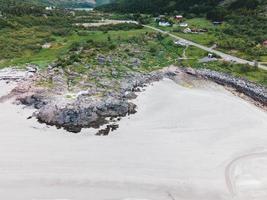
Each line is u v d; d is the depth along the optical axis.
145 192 69.81
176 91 119.12
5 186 71.06
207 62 145.50
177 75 134.62
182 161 78.88
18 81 125.06
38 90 113.75
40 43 170.25
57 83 119.06
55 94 111.06
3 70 136.75
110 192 69.75
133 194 69.31
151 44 166.25
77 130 92.38
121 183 72.06
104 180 72.88
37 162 78.44
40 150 83.06
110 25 198.88
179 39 174.75
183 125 94.69
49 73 128.25
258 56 149.62
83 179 73.12
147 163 78.19
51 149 83.50
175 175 74.31
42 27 194.62
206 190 70.25
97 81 121.88
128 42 165.00
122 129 92.56
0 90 117.75
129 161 78.88
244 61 144.62
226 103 107.88
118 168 76.44
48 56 151.12
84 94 110.38
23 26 193.62
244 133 90.12
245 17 198.38
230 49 159.25
